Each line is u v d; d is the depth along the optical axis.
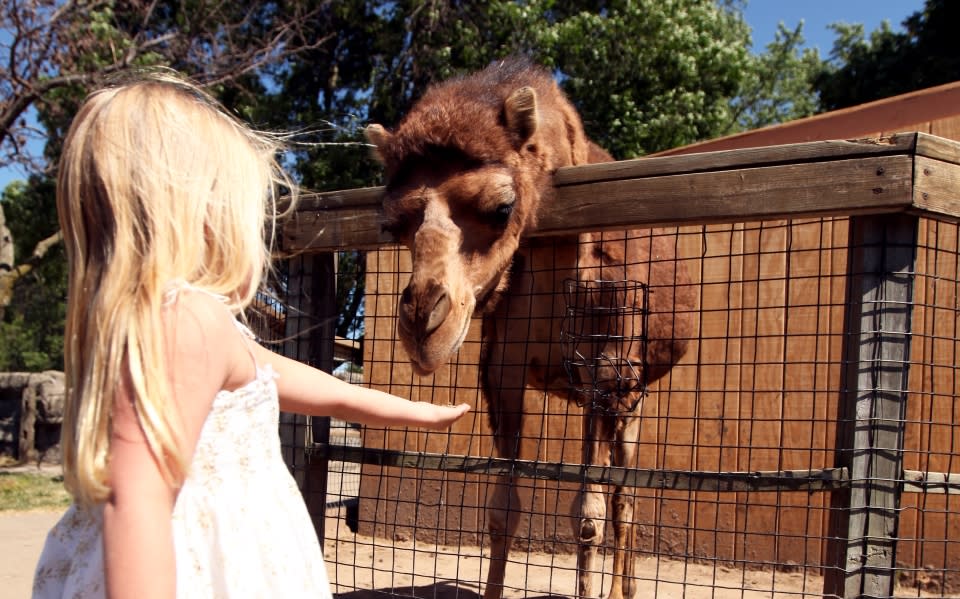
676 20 16.28
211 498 1.54
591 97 16.23
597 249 4.38
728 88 17.25
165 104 1.61
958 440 5.37
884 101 5.92
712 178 2.79
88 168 1.51
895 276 2.52
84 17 13.18
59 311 27.70
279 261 3.80
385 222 3.38
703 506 6.13
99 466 1.34
